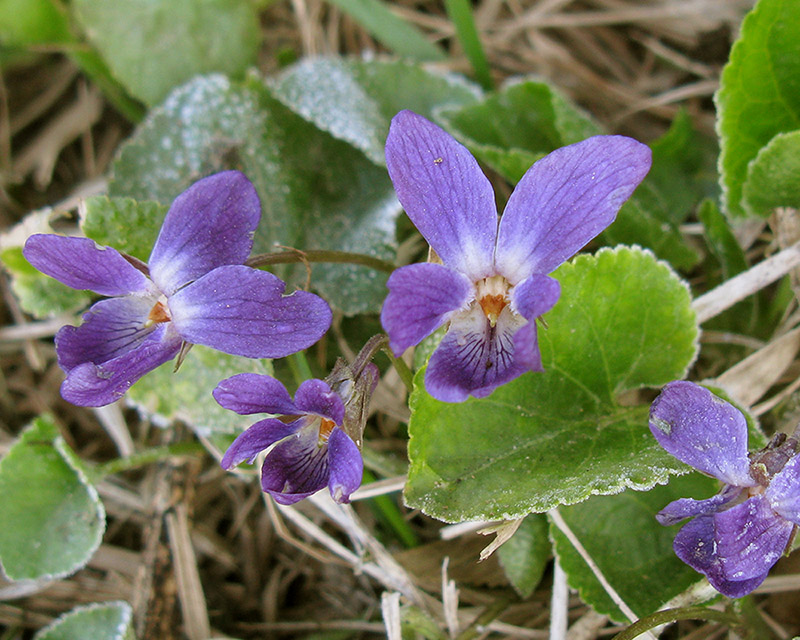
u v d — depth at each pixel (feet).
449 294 0.36
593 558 0.41
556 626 0.42
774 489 0.35
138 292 0.38
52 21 0.55
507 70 0.59
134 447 0.50
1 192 0.56
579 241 0.37
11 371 0.53
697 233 0.52
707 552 0.36
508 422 0.40
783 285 0.46
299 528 0.48
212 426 0.44
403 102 0.52
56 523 0.44
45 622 0.47
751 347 0.46
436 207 0.37
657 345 0.41
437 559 0.45
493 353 0.36
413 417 0.38
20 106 0.58
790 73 0.43
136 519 0.49
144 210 0.43
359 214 0.49
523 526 0.44
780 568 0.43
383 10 0.54
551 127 0.51
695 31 0.57
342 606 0.47
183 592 0.46
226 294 0.37
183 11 0.54
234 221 0.38
